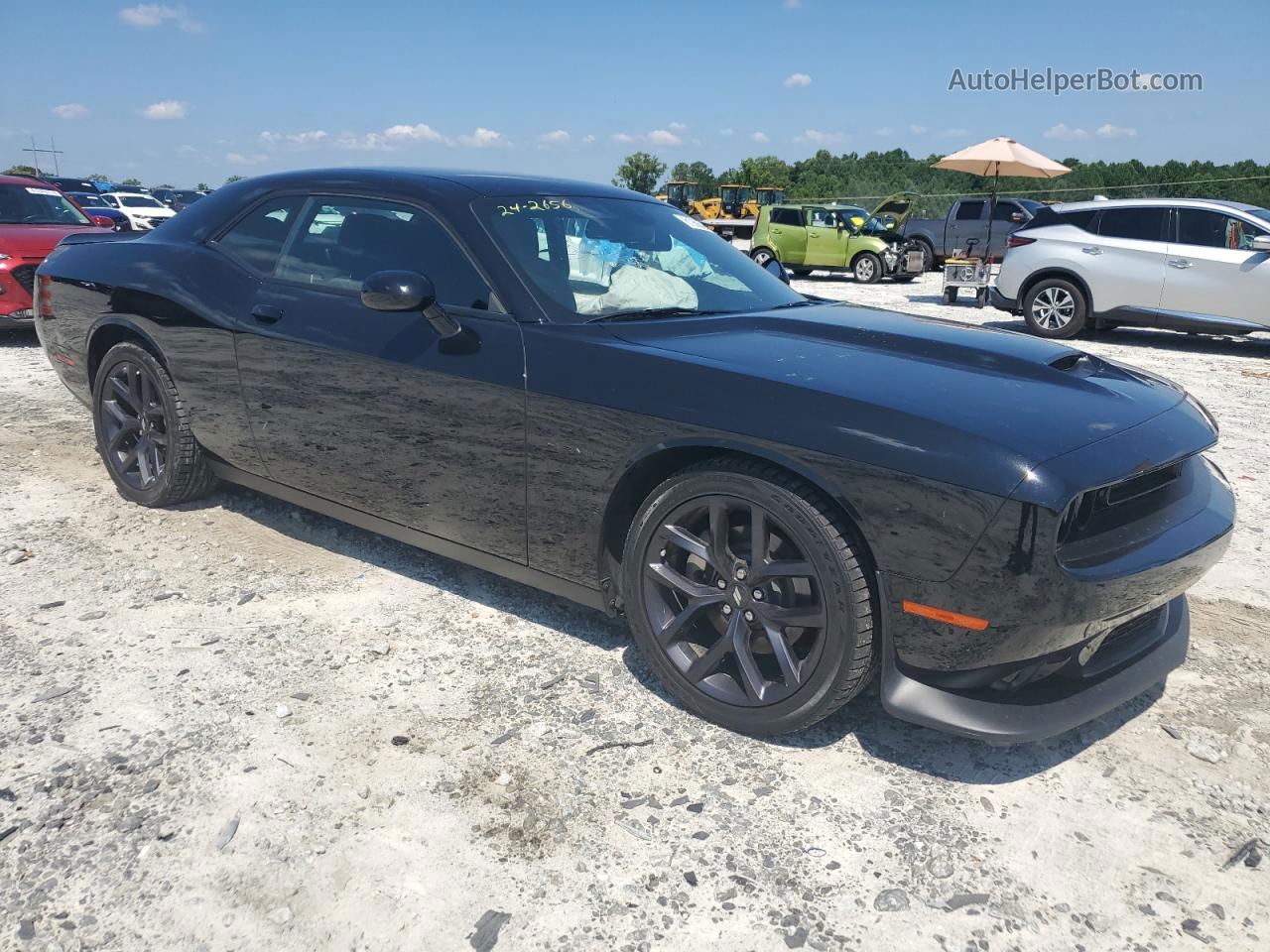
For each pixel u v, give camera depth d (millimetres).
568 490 2869
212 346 3785
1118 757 2678
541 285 3068
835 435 2389
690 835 2297
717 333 2982
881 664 2506
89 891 2062
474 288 3096
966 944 1994
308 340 3436
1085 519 2324
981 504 2219
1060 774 2594
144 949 1919
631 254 3439
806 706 2545
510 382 2928
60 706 2760
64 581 3605
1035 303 11484
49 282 4590
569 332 2900
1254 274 9953
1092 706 2508
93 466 5012
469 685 2945
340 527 4215
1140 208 10812
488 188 3393
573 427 2811
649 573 2793
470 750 2611
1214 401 7605
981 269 14602
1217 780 2582
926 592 2320
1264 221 10086
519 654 3150
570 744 2650
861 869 2205
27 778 2424
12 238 8648
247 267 3779
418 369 3131
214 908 2027
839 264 20656
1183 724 2854
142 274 4094
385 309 2924
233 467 3998
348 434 3400
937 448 2281
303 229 3664
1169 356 10109
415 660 3086
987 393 2525
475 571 3795
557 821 2330
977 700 2432
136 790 2393
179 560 3824
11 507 4371
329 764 2527
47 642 3137
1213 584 3873
